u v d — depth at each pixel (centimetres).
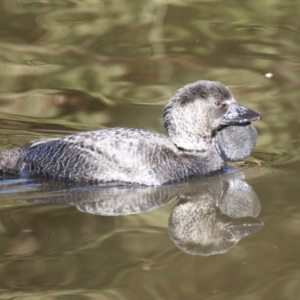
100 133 1320
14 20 2222
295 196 1198
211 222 1119
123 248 1016
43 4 2353
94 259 988
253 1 2339
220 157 1359
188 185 1280
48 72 1881
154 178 1271
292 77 1839
